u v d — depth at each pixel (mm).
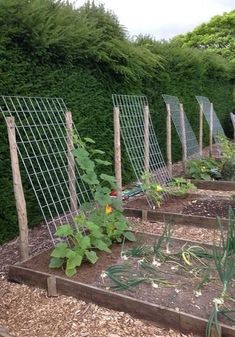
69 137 3590
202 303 2184
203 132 9391
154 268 2656
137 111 5773
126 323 2129
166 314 2066
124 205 4363
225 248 2488
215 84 10336
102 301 2303
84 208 3209
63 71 4191
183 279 2494
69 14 4160
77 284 2396
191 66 8172
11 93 3490
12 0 3324
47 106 3938
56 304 2367
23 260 2889
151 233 3436
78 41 4176
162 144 6980
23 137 3648
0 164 3377
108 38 4973
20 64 3549
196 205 4277
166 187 4914
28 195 3725
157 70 6676
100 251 3008
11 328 2137
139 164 5316
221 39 14414
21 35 3488
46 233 3660
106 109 5062
